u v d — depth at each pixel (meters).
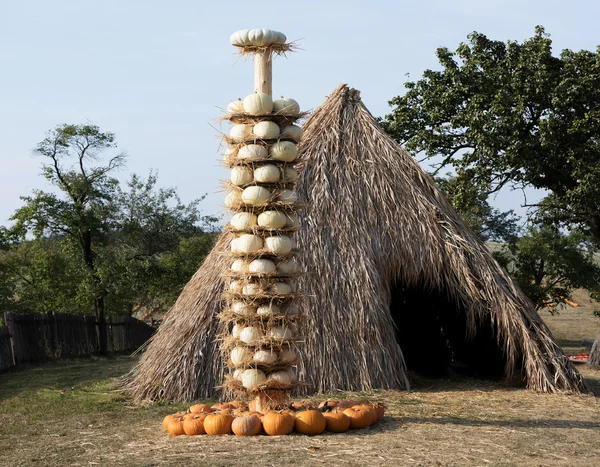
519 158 18.81
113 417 9.02
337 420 7.36
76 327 22.22
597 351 15.05
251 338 7.42
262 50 7.77
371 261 11.09
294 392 10.23
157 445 6.94
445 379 12.26
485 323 12.73
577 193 18.42
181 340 10.51
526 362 11.20
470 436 7.19
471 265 11.50
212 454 6.41
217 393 10.27
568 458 6.26
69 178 25.77
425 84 21.66
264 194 7.48
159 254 31.36
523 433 7.40
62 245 26.91
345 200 11.47
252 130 7.63
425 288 13.12
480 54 20.83
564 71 19.53
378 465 5.95
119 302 28.36
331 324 10.65
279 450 6.50
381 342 10.82
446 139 21.08
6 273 27.56
